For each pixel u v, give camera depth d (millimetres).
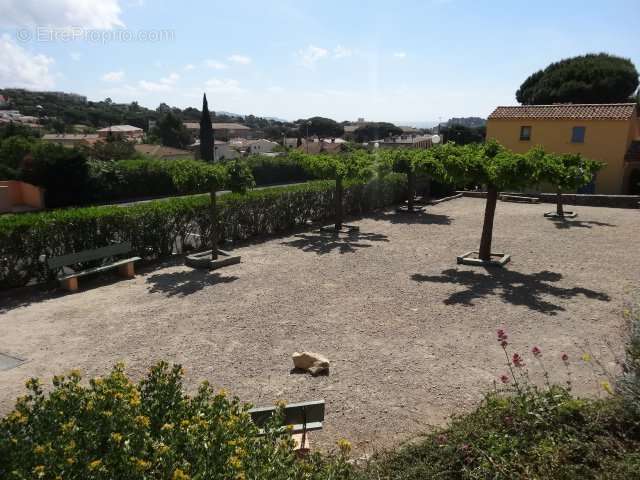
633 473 3102
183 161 11578
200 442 2748
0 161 36844
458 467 3570
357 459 4000
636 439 3590
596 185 26484
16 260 9375
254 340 7176
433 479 3398
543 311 8336
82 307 8625
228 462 2619
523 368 6180
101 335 7359
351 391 5680
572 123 26688
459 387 5746
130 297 9180
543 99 44844
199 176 10906
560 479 3203
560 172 10289
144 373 6117
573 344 6938
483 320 7934
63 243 9984
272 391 5688
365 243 14125
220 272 10945
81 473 2494
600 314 8148
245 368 6277
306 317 8117
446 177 13750
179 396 3371
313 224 17297
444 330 7527
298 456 3885
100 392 3078
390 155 19906
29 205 30000
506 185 10625
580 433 3572
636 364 4316
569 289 9617
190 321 7930
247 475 2709
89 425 2805
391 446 4516
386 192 21328
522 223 17484
